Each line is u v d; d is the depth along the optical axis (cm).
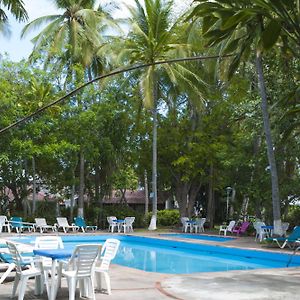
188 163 2716
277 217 1758
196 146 2700
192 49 2453
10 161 2388
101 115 2583
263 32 637
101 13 2945
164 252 1827
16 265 781
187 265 1459
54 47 2633
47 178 2775
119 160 2906
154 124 2597
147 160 2888
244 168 2305
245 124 2159
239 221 2767
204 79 2734
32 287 873
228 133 2792
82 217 2600
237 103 2539
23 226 2398
